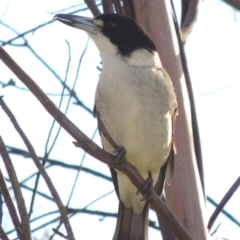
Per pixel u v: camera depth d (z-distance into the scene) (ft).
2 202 30.76
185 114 36.19
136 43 36.47
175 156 35.53
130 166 29.94
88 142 27.48
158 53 37.01
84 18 37.70
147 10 37.91
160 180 36.76
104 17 37.37
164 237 33.81
